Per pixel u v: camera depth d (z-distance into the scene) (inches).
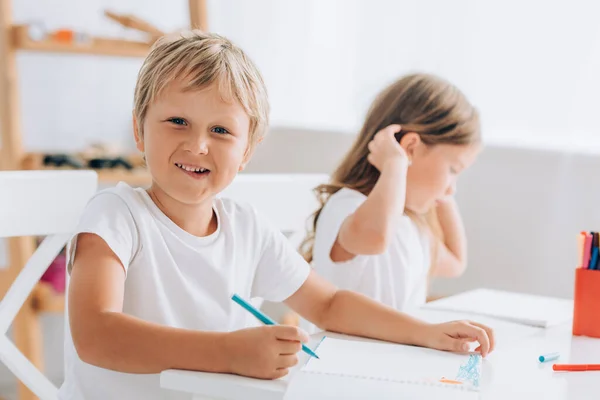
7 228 41.6
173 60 34.9
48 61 108.0
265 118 38.2
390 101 54.1
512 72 78.1
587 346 38.1
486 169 78.8
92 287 32.5
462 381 29.9
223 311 38.3
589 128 73.9
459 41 81.2
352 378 29.3
